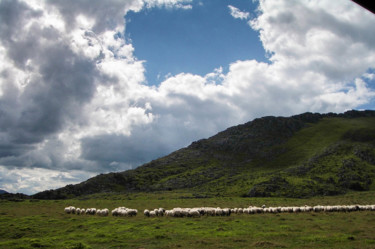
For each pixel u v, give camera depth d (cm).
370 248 2492
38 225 4128
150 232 3347
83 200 11231
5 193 12825
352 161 16112
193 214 5031
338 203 9319
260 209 5841
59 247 2664
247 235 3148
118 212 5275
